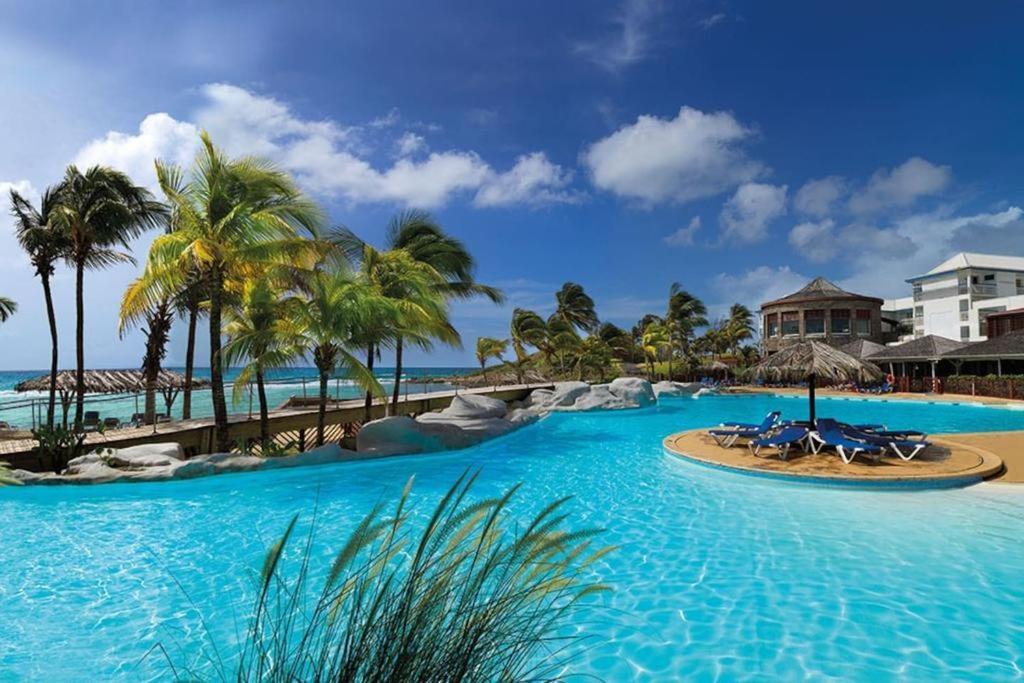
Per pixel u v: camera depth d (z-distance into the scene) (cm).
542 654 461
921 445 1198
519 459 1438
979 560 680
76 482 1127
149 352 2367
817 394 3750
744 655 475
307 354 1499
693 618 541
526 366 5469
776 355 1490
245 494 1091
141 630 538
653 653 479
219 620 557
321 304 1466
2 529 873
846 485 1037
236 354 1438
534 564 216
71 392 2158
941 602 569
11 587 643
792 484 1084
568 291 5141
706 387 4125
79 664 476
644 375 5859
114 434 1498
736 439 1521
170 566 709
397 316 1630
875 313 5391
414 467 1346
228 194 1419
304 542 787
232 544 793
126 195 1841
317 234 1547
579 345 4506
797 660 467
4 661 481
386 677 190
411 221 2220
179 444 1452
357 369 1528
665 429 2112
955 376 3416
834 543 747
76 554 757
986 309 5309
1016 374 3347
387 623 196
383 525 202
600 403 2850
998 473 1100
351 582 202
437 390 4078
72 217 1636
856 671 449
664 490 1068
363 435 1527
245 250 1392
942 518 850
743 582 624
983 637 500
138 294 1418
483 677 206
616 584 621
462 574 209
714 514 895
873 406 3028
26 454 1257
